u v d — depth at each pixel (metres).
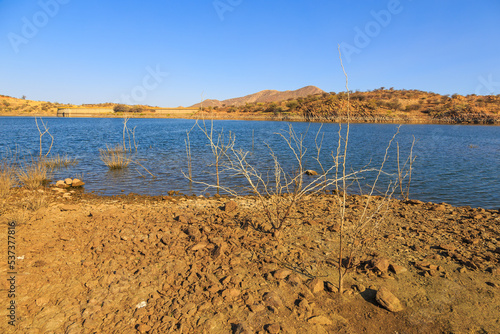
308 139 35.62
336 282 3.83
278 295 3.51
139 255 4.42
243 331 2.82
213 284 3.64
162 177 12.73
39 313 3.09
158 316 3.11
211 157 18.88
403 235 5.46
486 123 88.56
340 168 15.52
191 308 3.20
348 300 3.49
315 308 3.32
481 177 13.45
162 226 5.64
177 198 9.05
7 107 135.75
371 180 12.53
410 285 3.79
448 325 3.06
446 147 28.12
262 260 4.27
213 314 3.16
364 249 4.80
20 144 26.02
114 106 141.00
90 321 2.99
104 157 16.75
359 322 3.13
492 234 5.50
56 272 3.88
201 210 6.95
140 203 8.30
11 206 7.15
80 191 10.22
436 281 3.86
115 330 2.90
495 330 2.97
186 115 138.88
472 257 4.48
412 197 9.98
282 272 3.90
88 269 3.98
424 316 3.21
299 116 104.50
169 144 27.62
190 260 4.27
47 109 141.38
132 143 28.25
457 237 5.34
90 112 129.50
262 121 103.62
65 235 5.08
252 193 9.96
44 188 10.40
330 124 84.19
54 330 2.88
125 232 5.25
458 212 7.18
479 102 108.19
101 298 3.38
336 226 5.62
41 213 6.43
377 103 110.56
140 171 14.09
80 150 22.31
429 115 100.31
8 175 9.94
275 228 5.44
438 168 15.91
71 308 3.21
